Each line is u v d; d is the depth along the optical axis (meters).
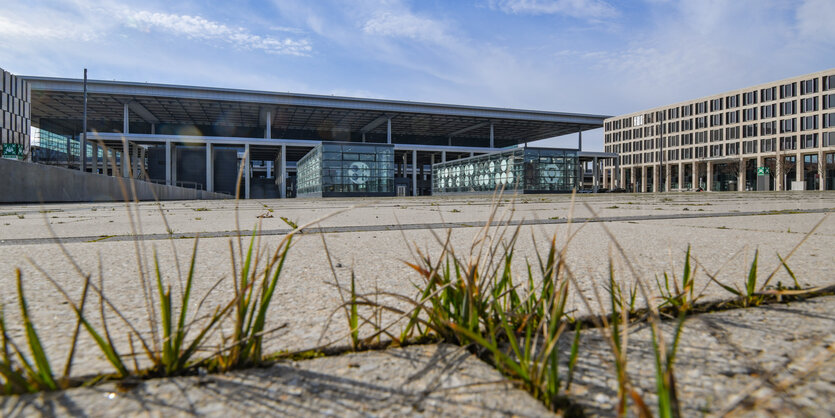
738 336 0.94
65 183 13.81
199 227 3.88
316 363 0.83
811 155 58.31
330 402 0.69
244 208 8.94
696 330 0.98
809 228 3.27
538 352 0.84
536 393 0.70
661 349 0.55
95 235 3.18
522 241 2.57
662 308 1.14
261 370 0.80
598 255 2.03
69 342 0.93
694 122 73.25
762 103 64.00
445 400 0.69
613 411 0.64
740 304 1.19
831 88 56.09
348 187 34.19
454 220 4.49
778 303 1.20
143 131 76.38
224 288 1.44
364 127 80.56
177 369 0.78
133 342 0.93
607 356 0.84
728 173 69.31
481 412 0.65
